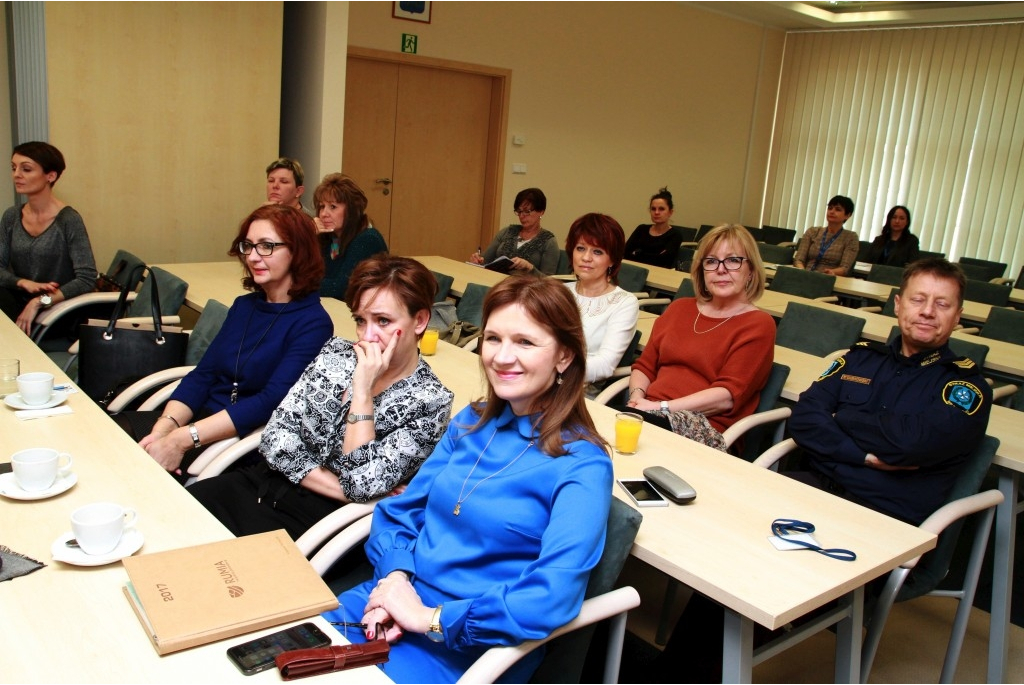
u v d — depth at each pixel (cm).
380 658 112
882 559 154
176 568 125
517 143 794
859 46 907
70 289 375
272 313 242
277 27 508
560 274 582
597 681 176
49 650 108
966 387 213
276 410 197
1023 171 790
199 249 509
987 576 290
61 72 445
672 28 875
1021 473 219
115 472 168
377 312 184
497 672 126
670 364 287
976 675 229
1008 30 785
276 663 108
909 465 213
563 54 800
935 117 849
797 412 236
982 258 829
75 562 127
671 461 200
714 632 177
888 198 898
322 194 382
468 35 734
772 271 617
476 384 255
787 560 151
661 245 632
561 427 148
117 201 475
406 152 743
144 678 103
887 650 239
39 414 199
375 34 682
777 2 831
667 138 912
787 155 991
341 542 166
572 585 131
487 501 148
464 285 442
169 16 470
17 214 387
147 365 281
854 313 423
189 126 489
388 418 187
